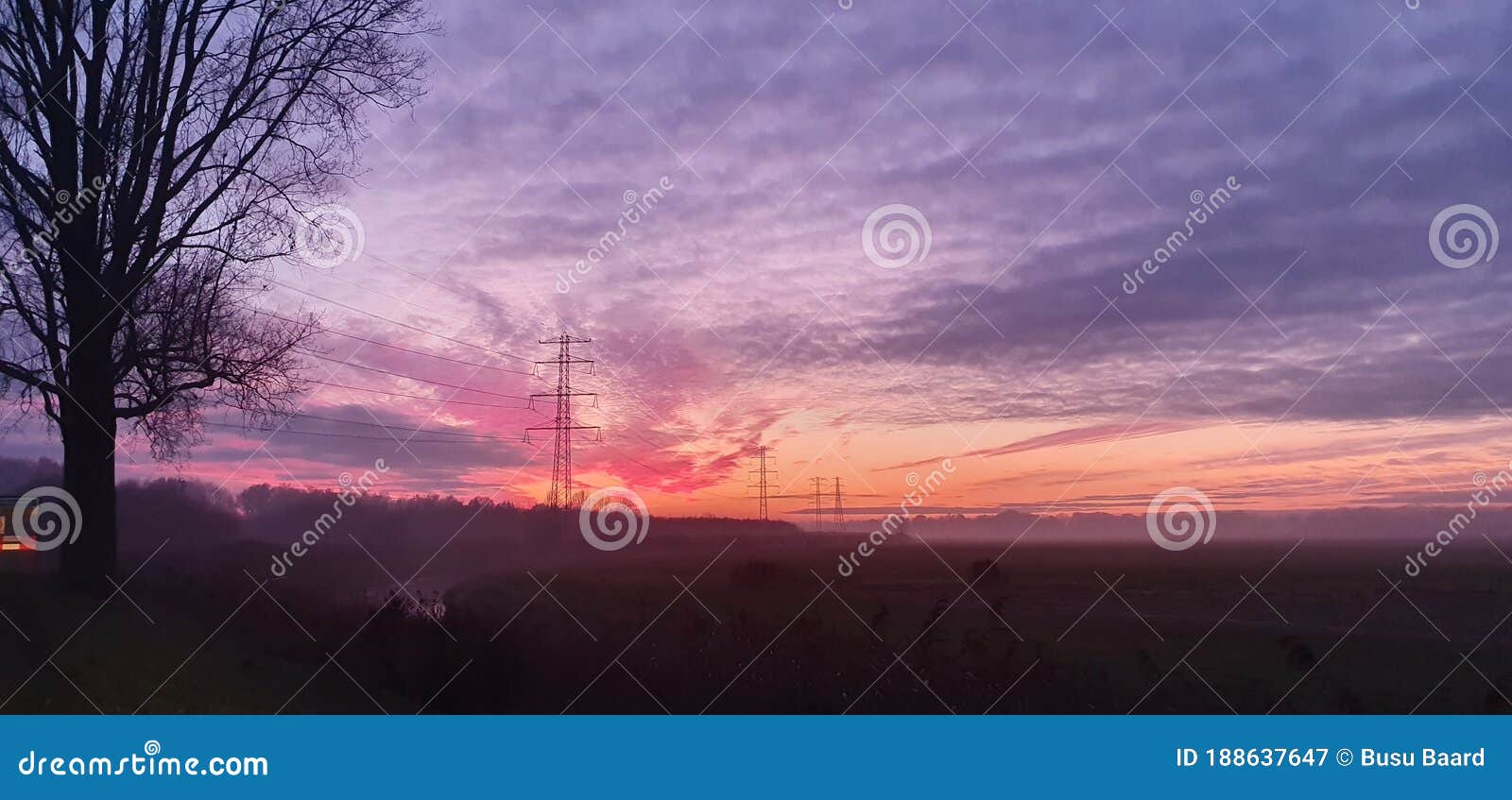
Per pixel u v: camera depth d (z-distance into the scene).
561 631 21.03
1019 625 25.80
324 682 16.41
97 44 20.11
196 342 21.19
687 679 14.97
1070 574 58.47
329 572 48.88
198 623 19.61
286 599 23.50
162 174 20.83
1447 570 63.22
